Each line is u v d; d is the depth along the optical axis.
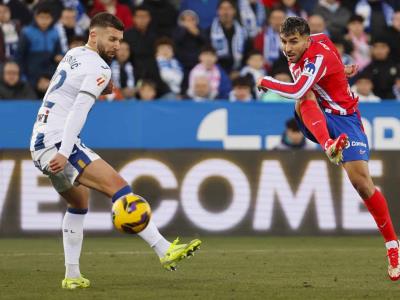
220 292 23.91
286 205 42.06
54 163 22.84
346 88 27.16
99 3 55.31
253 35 57.50
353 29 55.34
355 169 26.73
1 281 26.22
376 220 26.78
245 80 48.41
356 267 29.98
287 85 26.12
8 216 40.94
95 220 41.41
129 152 41.66
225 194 41.84
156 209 41.59
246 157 41.97
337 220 42.25
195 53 53.56
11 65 47.06
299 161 42.19
